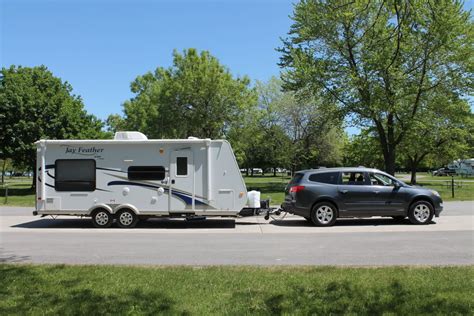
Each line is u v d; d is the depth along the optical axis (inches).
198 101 1414.9
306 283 245.3
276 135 1507.1
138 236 479.2
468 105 1199.6
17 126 1279.5
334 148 1571.1
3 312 199.6
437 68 1097.4
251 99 1466.5
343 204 552.7
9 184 2009.1
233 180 562.6
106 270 284.7
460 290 228.5
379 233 480.7
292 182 586.9
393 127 1152.2
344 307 203.8
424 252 361.4
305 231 509.7
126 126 2004.2
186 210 560.7
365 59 1022.4
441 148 1704.0
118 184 567.5
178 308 203.6
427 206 556.1
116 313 197.6
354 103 1097.4
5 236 481.4
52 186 572.1
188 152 563.8
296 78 1144.2
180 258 344.2
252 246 402.6
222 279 256.7
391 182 562.3
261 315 194.2
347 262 323.0
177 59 1480.1
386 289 231.8
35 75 1448.1
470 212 689.0
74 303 212.4
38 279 259.4
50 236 481.4
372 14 933.8
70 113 1390.3
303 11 1143.6
